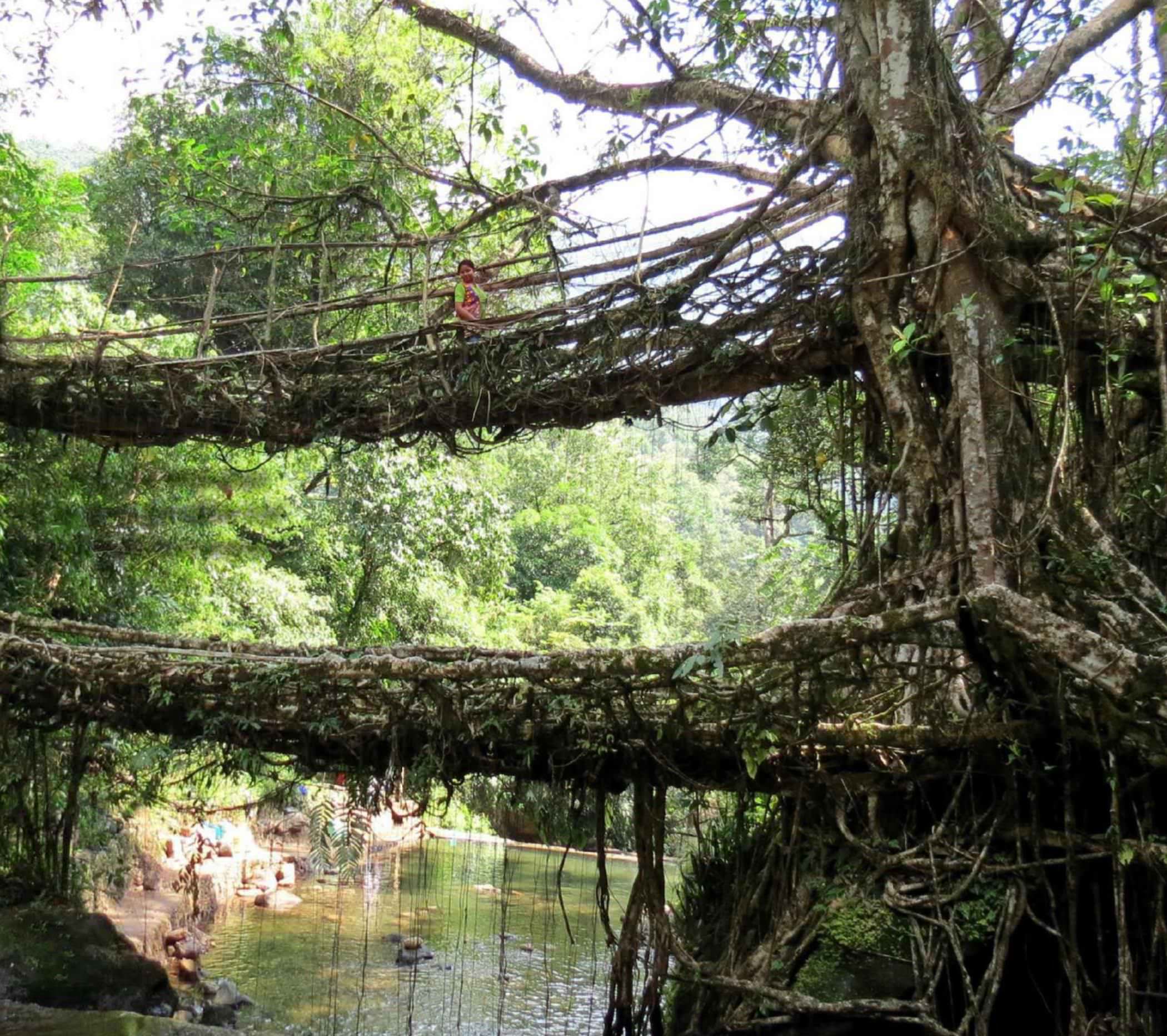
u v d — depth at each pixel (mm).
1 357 6863
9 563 9336
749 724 4152
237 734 5316
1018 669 3629
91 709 5738
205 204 8203
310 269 9078
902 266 4883
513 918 9234
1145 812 3975
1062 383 4676
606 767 4785
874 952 4227
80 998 6145
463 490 15711
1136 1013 3775
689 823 6238
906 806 4496
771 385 5762
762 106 6113
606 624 22547
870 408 5340
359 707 5105
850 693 4238
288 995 7027
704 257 5875
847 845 4562
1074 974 3803
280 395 6793
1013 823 4184
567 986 7332
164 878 9195
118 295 14750
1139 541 4824
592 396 6105
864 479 5328
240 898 9719
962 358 4578
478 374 6289
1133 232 4570
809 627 3811
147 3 7250
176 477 10227
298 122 8188
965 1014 3924
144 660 5484
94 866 8094
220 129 8555
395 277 9039
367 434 6805
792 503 6844
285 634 12852
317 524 14453
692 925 5234
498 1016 6328
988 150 4918
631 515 26594
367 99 8672
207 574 11508
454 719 4672
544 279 6930
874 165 5000
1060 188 4922
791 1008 4141
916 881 4316
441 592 15266
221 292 10922
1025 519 4398
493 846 12273
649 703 4457
